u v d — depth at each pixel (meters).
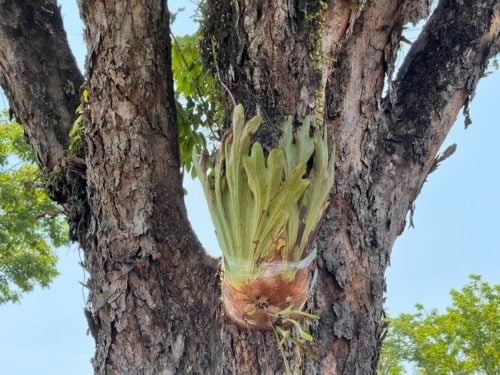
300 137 2.10
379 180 2.82
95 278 2.75
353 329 2.64
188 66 2.96
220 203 2.10
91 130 2.69
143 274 2.69
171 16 2.98
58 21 3.19
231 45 2.52
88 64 2.68
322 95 2.49
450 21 3.08
